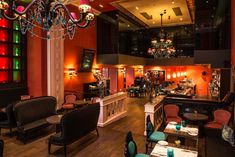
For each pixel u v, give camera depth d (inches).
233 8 281.3
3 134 236.4
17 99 303.4
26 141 215.3
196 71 625.9
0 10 136.4
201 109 259.8
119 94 321.1
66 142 180.2
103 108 272.1
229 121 219.1
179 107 269.7
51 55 322.7
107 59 452.4
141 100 507.5
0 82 284.7
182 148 131.0
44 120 242.2
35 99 245.6
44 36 311.3
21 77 316.8
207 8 346.9
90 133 243.3
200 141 218.7
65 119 176.9
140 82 616.4
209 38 340.5
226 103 247.6
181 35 617.9
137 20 522.9
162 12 448.8
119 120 308.5
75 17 190.7
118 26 444.1
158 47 533.0
